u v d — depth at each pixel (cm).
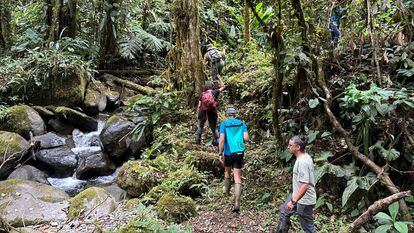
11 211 516
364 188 449
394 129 483
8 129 736
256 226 471
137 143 752
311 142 549
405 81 548
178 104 816
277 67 534
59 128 797
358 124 498
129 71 1067
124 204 561
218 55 841
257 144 682
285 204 410
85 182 686
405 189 482
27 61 855
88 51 981
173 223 482
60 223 505
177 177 587
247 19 1033
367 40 588
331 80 575
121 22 998
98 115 880
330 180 513
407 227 397
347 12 571
